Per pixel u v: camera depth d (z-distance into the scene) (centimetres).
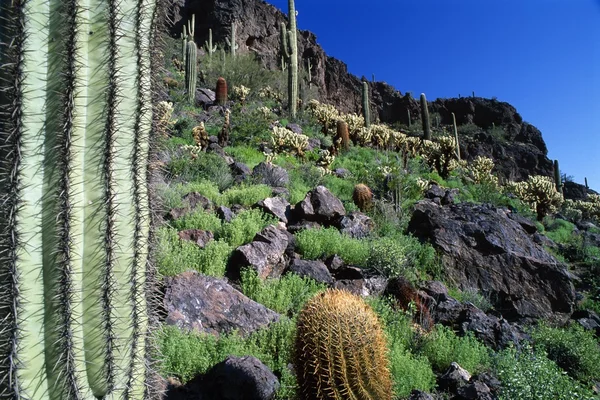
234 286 583
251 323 484
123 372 190
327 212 855
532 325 726
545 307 774
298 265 657
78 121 181
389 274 684
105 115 186
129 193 194
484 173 1844
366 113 2770
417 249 815
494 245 834
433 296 668
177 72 2512
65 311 172
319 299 345
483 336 591
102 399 185
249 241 712
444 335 555
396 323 559
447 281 783
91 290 180
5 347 167
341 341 321
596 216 2091
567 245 1243
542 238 1195
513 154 5684
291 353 360
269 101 2625
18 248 167
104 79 186
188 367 388
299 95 3309
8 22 175
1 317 168
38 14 176
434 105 6675
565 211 1977
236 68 2861
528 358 496
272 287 595
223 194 944
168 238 628
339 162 1578
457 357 514
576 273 1027
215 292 496
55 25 179
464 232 855
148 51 205
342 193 1179
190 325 455
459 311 633
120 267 189
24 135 171
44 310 173
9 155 170
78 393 175
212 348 427
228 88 2705
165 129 223
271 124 1873
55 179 174
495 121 6431
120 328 188
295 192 1032
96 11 188
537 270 809
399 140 2042
